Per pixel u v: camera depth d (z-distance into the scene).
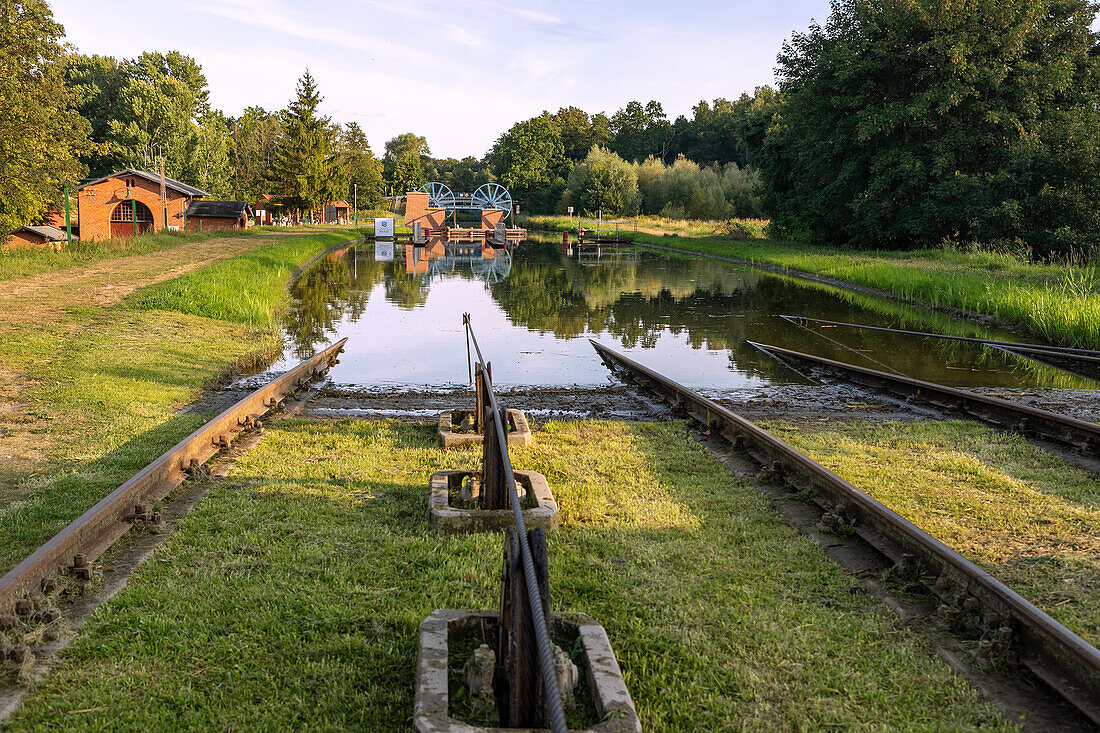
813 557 4.90
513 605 2.94
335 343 14.22
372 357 13.04
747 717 3.33
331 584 4.43
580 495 5.99
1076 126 30.34
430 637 3.61
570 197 99.56
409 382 11.00
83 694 3.38
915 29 35.09
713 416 8.05
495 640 3.74
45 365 10.13
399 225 87.44
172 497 5.72
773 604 4.31
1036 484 6.37
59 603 4.11
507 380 11.32
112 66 93.94
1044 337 16.02
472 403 9.59
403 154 133.75
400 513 5.54
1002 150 32.47
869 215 36.53
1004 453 7.26
